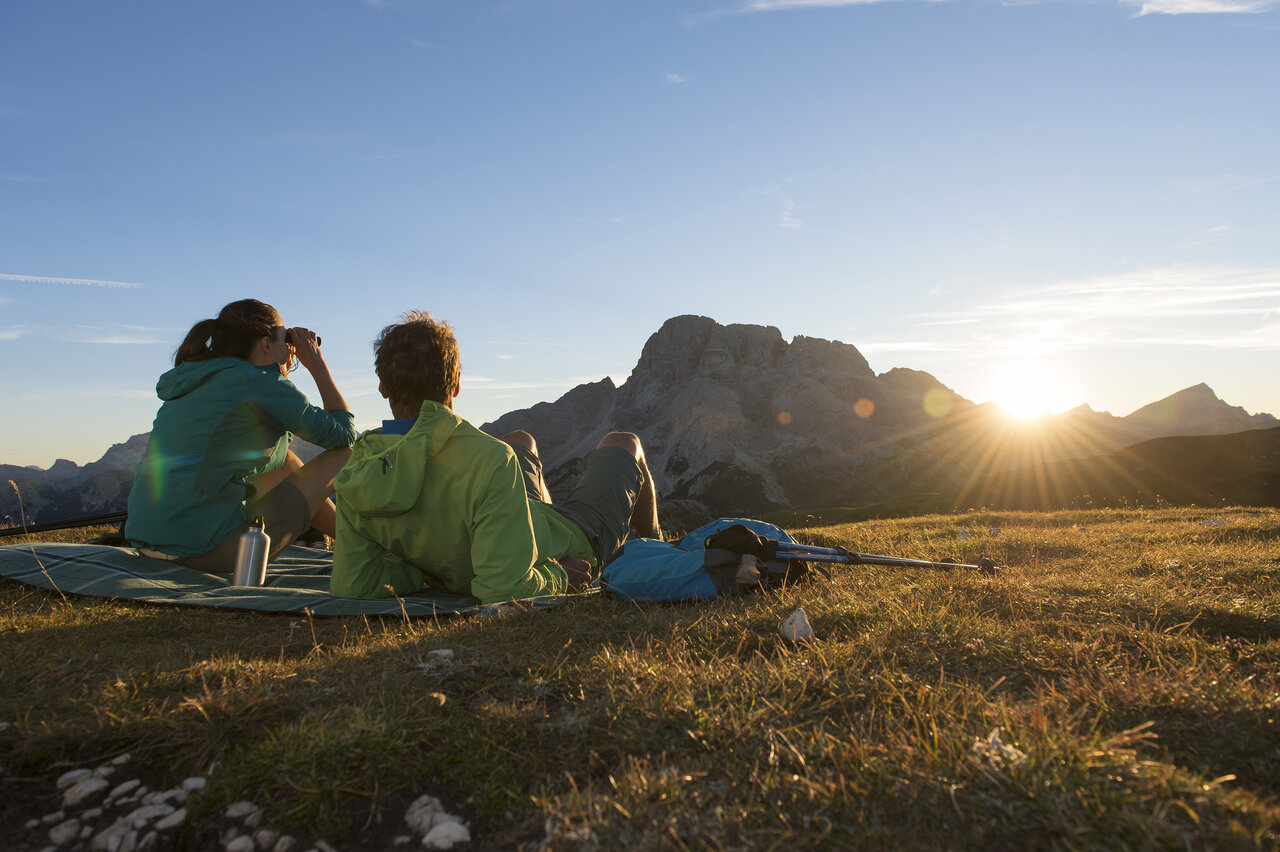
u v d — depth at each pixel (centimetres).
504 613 388
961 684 274
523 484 458
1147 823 166
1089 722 237
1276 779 200
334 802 206
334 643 361
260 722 248
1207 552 668
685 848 173
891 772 197
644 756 222
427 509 448
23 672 292
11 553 486
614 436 583
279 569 575
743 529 473
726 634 363
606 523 534
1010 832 171
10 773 223
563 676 287
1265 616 384
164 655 320
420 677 287
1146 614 399
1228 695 251
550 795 204
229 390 517
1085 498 6675
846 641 338
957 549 788
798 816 184
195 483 501
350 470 454
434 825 196
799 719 243
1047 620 382
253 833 198
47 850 194
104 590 443
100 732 238
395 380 457
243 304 553
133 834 197
